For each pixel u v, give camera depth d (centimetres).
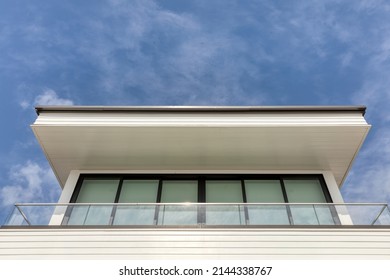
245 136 706
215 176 776
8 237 523
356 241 521
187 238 526
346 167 780
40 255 499
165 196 727
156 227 543
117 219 585
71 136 706
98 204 613
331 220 584
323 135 701
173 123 689
